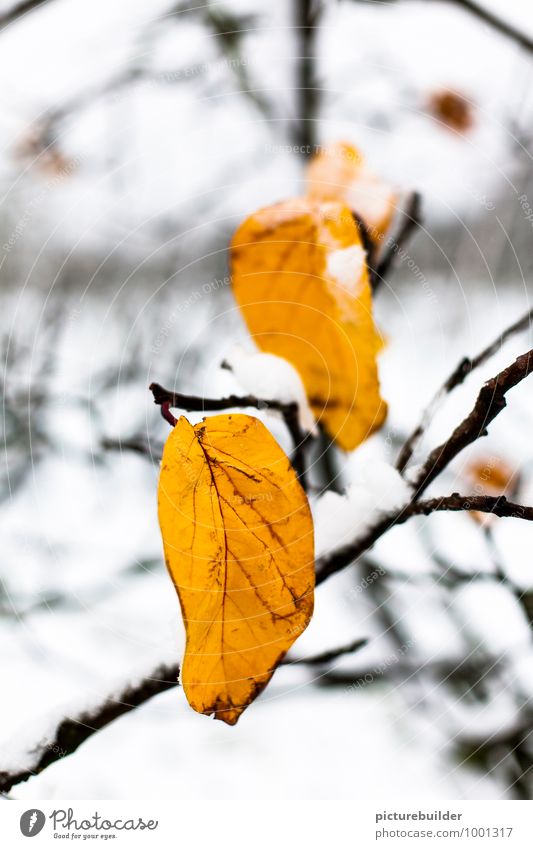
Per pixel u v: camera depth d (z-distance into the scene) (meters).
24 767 0.65
